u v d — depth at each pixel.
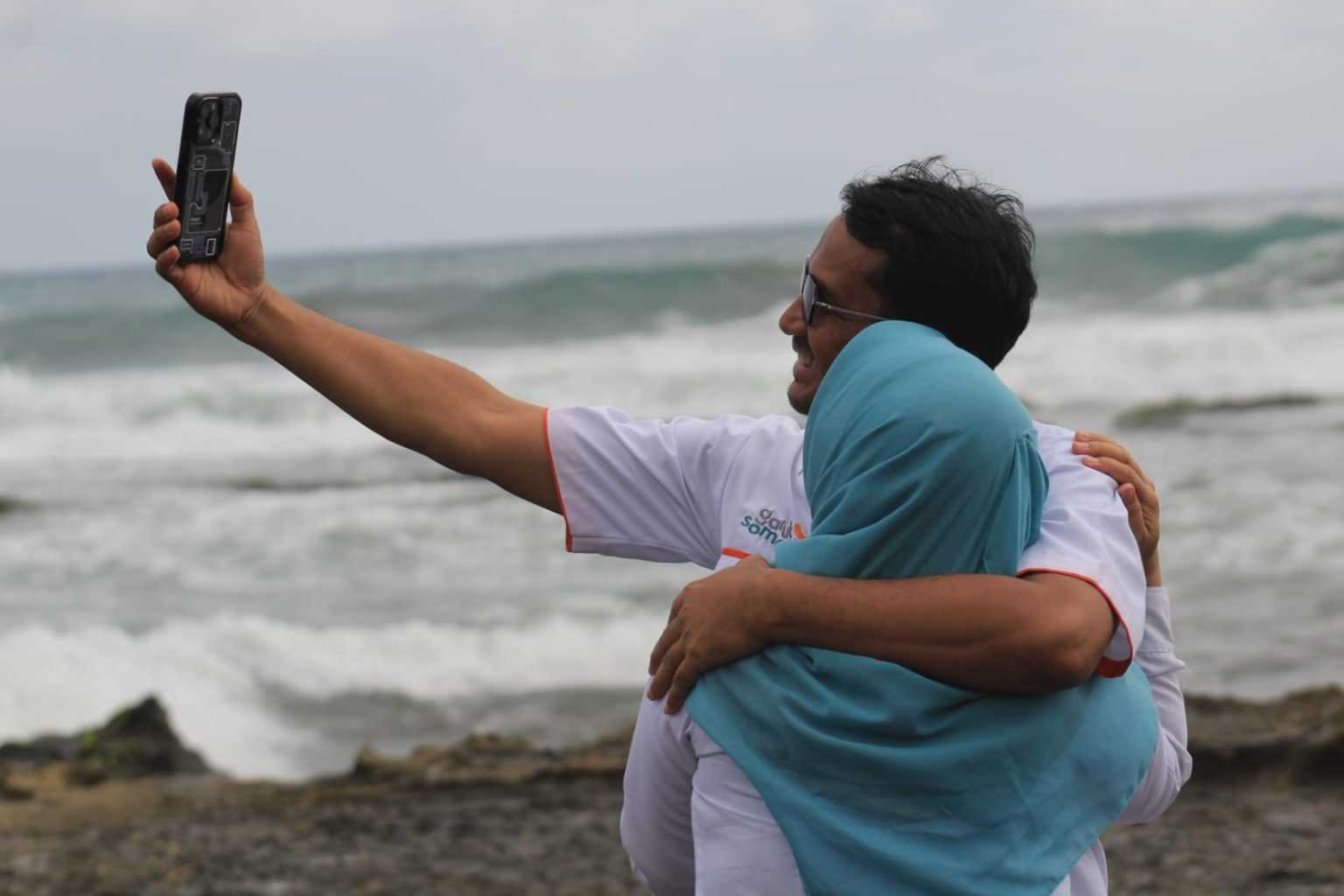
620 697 11.09
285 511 19.81
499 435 2.57
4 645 11.95
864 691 2.09
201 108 2.40
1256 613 12.34
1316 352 31.50
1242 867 6.07
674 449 2.56
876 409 2.11
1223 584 13.34
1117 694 2.23
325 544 17.42
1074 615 2.05
